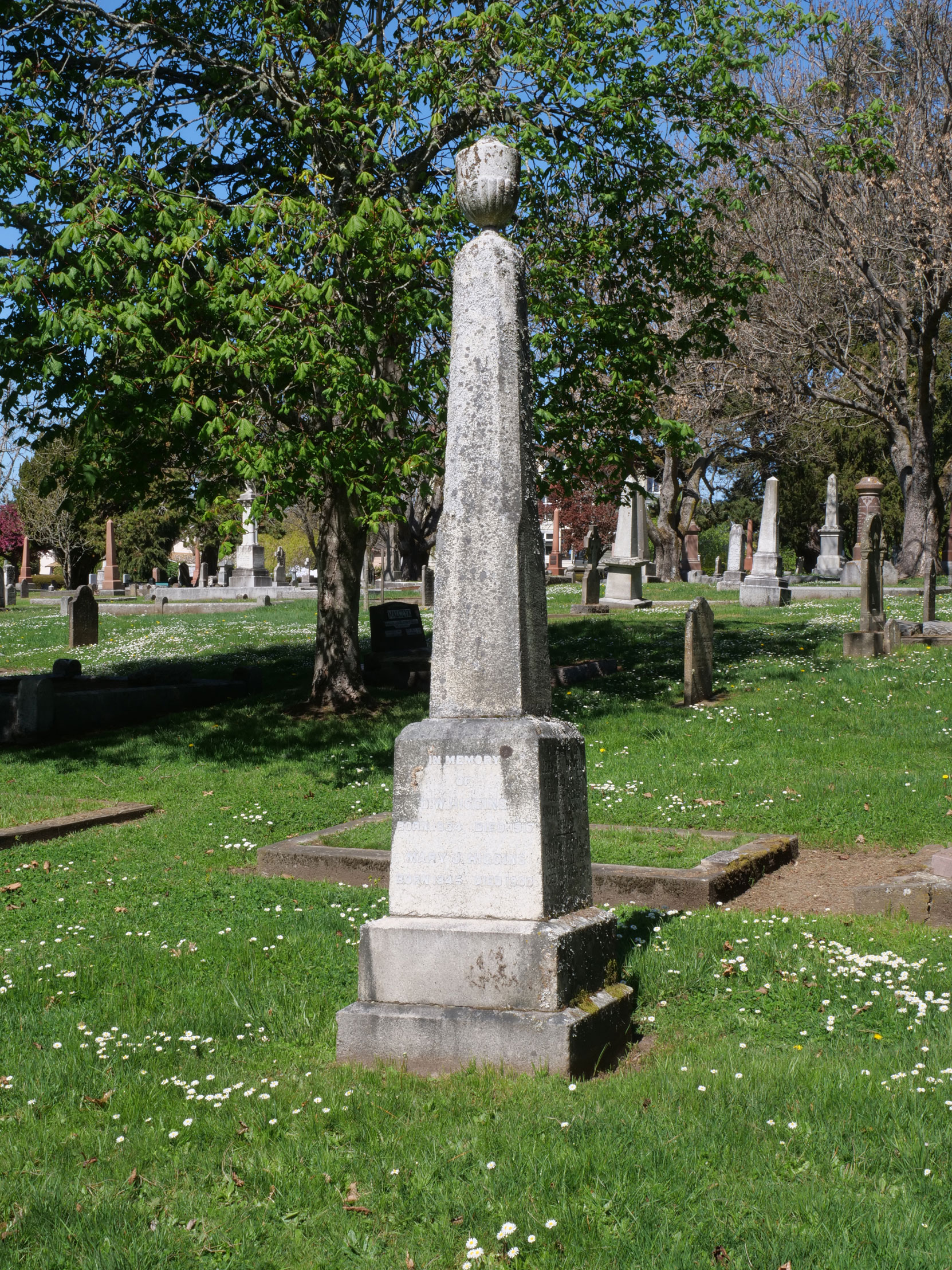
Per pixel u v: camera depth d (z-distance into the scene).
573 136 14.61
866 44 31.97
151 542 67.12
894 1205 3.42
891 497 54.03
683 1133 3.96
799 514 59.66
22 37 14.71
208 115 14.43
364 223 11.55
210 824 10.90
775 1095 4.25
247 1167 3.90
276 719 15.75
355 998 5.83
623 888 7.88
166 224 11.41
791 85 32.16
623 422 15.06
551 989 4.77
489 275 5.44
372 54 12.95
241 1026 5.46
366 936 5.07
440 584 5.39
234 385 12.89
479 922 5.00
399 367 15.24
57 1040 5.32
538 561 5.48
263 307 11.59
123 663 22.89
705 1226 3.38
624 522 31.06
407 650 19.17
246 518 12.18
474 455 5.39
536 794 5.02
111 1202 3.69
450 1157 3.92
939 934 6.72
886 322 36.50
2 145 12.23
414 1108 4.33
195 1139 4.17
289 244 11.86
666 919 7.22
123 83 13.57
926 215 31.62
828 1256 3.16
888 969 5.89
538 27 13.44
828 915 7.38
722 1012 5.52
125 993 5.99
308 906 7.85
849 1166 3.72
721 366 38.41
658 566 49.53
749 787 10.86
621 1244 3.31
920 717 13.68
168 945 6.95
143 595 51.47
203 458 14.24
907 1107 4.07
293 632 27.77
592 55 13.93
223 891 8.37
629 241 15.30
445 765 5.17
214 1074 4.84
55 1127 4.33
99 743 15.08
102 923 7.62
